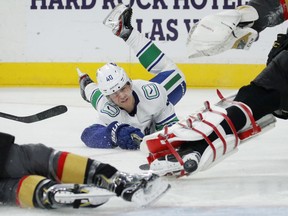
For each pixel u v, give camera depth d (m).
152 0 29.11
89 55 29.97
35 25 30.02
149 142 12.30
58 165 10.55
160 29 29.19
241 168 14.15
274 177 13.31
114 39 29.77
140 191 10.13
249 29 12.62
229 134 12.33
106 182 10.32
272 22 12.78
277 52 12.72
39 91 28.91
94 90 18.27
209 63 29.11
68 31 29.92
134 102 16.86
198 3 29.00
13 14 29.98
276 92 12.41
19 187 10.55
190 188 12.42
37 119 13.13
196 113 12.42
